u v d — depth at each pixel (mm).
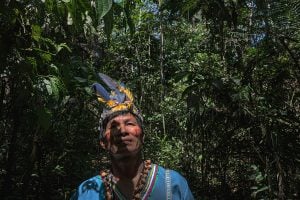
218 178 5008
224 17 3410
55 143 4344
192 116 4207
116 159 1468
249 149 4410
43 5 1915
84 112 4594
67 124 4465
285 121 4117
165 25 8430
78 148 4836
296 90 4426
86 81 2818
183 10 3273
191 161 6016
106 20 1459
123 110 1501
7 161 3865
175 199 1472
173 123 7344
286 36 3887
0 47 2074
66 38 2947
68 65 2686
